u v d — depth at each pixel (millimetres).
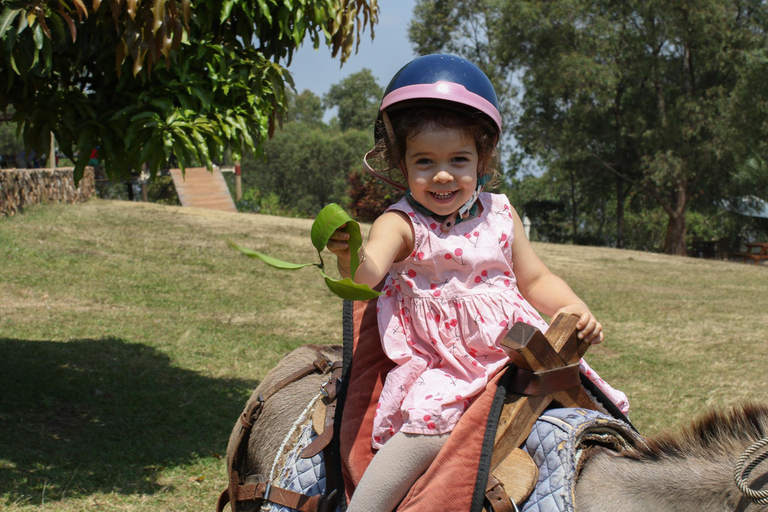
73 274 11336
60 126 4406
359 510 1979
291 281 12570
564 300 2213
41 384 6301
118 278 11422
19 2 3762
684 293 14188
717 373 8016
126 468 4809
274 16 4801
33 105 4379
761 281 16859
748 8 26531
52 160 21891
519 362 1939
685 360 8594
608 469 1931
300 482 2438
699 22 24828
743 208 30125
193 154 4180
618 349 9094
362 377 2266
